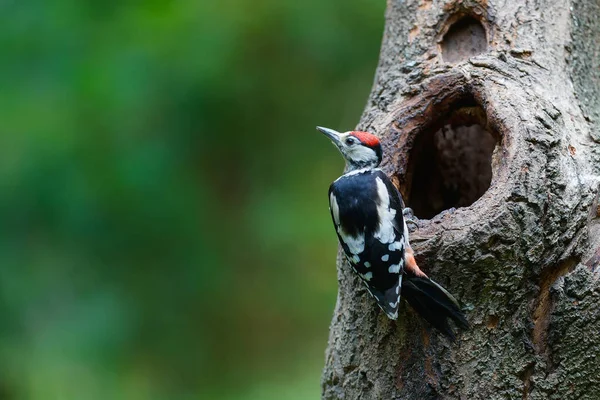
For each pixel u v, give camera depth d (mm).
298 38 15828
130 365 14461
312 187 16312
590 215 6406
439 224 6215
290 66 16062
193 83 14836
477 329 6242
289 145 16297
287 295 15688
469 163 8188
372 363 6688
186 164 15164
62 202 14188
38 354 13945
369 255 6012
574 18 7637
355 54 16156
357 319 6836
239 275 15711
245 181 16109
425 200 7855
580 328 6141
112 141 14562
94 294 14461
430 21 7660
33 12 15000
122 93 14438
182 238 14969
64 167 14211
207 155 15680
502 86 6914
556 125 6660
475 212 6188
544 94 6926
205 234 15227
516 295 6215
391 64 7762
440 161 8023
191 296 15141
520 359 6234
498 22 7434
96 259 14602
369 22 15992
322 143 16469
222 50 15055
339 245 7230
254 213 16000
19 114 14375
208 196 15594
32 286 14234
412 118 7145
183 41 14984
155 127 14945
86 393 13805
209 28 15117
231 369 15008
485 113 6938
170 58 14844
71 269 14492
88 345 14164
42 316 14289
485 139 8219
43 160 14219
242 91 15438
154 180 14531
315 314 15625
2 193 14125
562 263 6262
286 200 16109
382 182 6398
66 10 15055
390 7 8148
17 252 14234
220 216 15789
